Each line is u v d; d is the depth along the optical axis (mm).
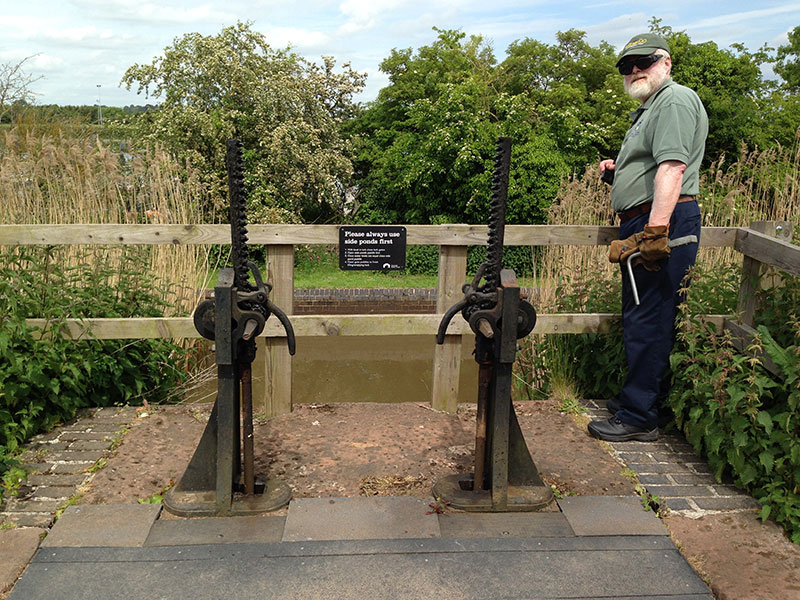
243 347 2926
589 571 2639
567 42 18234
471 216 13102
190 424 3928
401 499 3123
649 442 3803
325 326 4055
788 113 17156
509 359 2877
